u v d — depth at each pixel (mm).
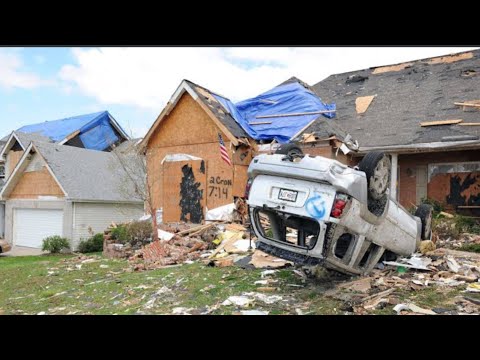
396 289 5371
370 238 5707
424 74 17953
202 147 13805
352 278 6027
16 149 26641
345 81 20188
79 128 28953
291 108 16016
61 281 8719
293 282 6184
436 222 11195
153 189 14836
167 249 10211
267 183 5586
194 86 13938
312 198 5137
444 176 13906
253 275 6867
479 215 13141
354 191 5066
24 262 14289
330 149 13367
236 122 14125
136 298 6289
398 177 14812
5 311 6379
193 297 5934
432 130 13883
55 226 20188
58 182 19359
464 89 15742
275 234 6090
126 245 12562
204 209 13484
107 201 20391
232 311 5066
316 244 5156
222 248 9539
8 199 22234
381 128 15070
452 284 5531
